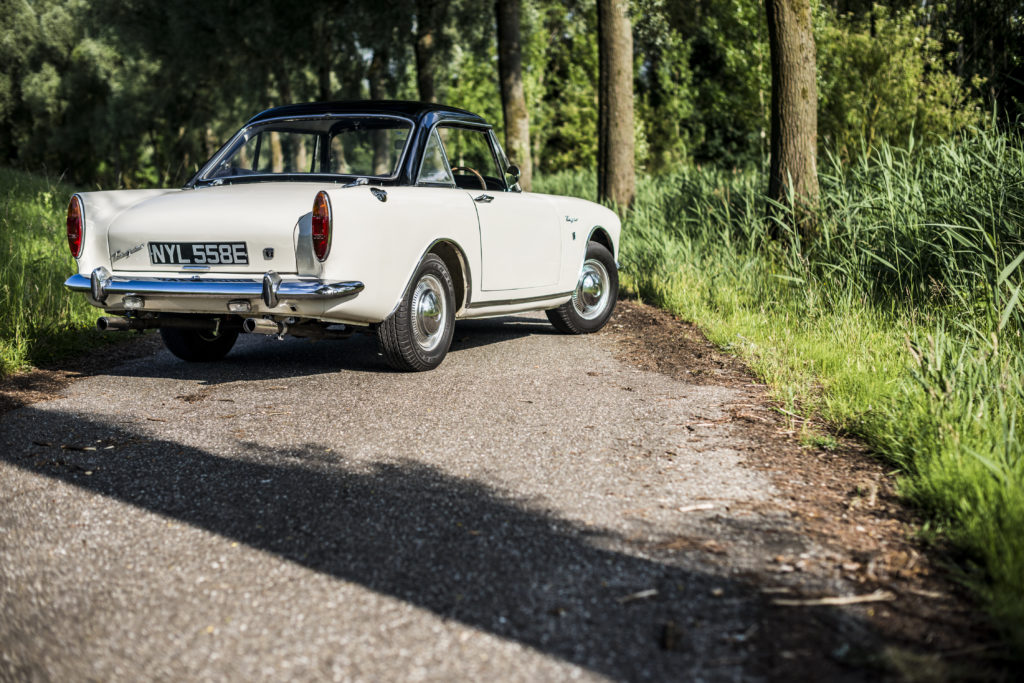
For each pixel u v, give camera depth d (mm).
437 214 5848
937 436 3949
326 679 2227
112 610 2615
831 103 17453
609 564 2906
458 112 6641
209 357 6719
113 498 3582
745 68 22188
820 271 8414
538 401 5250
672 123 37062
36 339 6727
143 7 23109
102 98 46125
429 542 3107
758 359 6398
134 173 52312
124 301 5570
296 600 2672
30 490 3682
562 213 7348
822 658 2293
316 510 3434
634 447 4285
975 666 2240
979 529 2963
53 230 10609
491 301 6570
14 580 2824
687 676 2221
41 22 45750
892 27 17266
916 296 7160
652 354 6871
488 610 2590
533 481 3768
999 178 7277
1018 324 5500
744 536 3145
